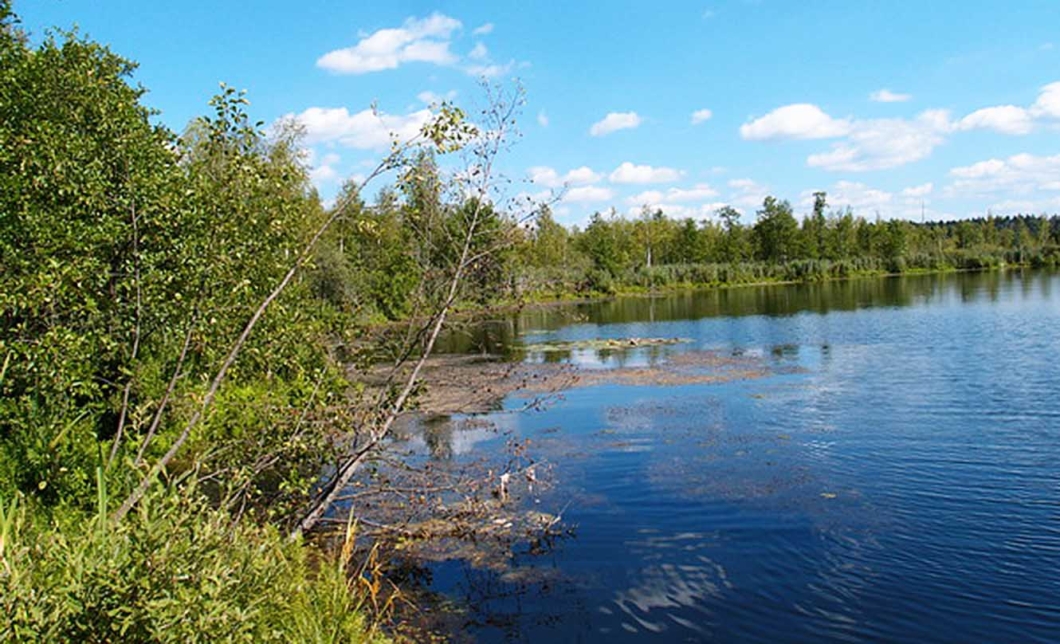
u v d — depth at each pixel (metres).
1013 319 32.91
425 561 9.43
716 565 8.97
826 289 65.88
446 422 17.72
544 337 37.66
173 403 9.34
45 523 7.34
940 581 8.21
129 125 9.67
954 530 9.56
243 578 5.02
